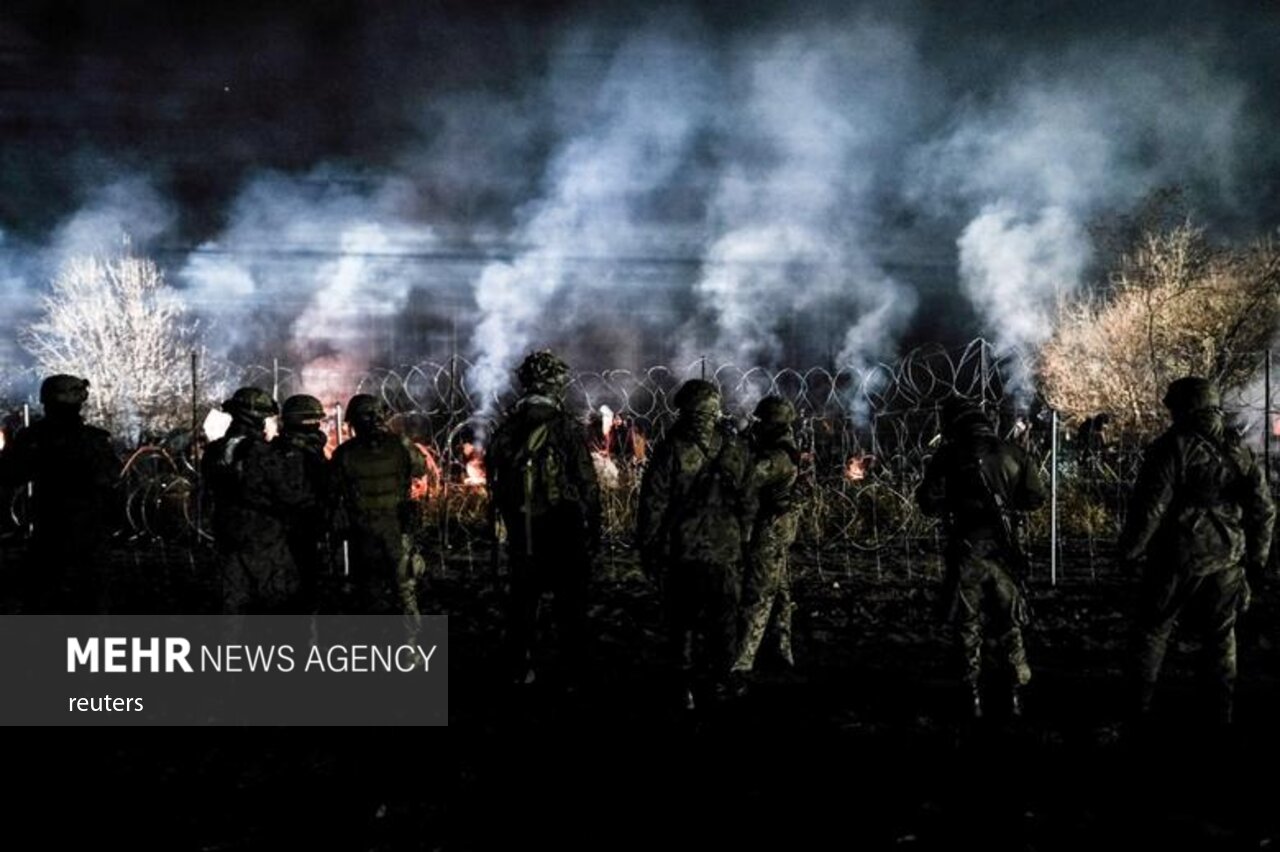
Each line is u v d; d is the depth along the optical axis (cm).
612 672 809
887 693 752
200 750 654
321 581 1062
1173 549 630
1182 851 498
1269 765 603
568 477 755
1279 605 980
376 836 527
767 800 562
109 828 542
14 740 671
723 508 698
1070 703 723
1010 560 674
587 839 520
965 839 512
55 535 758
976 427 685
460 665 827
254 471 735
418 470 826
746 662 768
